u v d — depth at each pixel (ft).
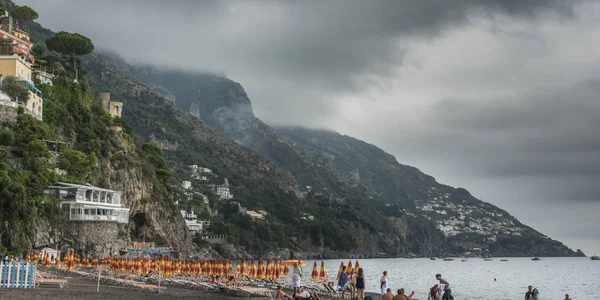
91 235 404.98
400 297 157.17
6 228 306.14
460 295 383.45
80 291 182.91
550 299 373.81
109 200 451.53
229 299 189.06
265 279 259.19
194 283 231.30
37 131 393.70
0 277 171.12
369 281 513.45
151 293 198.29
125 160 526.57
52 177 391.24
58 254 325.62
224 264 243.40
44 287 187.52
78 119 491.72
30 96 405.39
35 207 336.49
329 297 215.92
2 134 360.07
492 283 558.15
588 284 561.02
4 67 406.00
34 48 549.54
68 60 598.34
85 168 437.58
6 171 319.47
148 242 556.92
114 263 286.46
